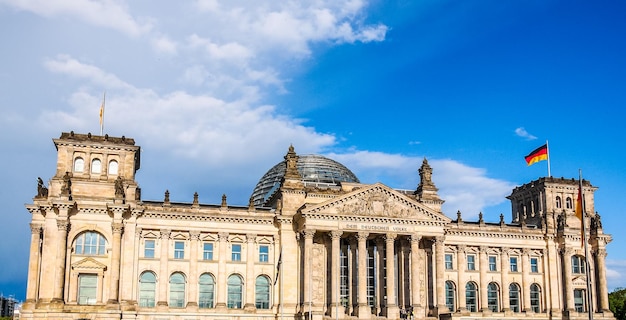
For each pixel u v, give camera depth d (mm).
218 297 139000
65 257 130000
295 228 144500
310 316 129250
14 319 190375
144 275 136875
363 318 134250
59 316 125875
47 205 131625
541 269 165125
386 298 139375
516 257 164000
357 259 144875
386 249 140250
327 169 173875
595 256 166000
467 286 159125
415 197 156750
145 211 137500
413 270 141250
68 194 131750
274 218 144625
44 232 130875
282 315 137000
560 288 163625
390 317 135750
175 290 138375
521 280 162625
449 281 157125
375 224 140500
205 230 141125
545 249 165750
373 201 141500
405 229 142125
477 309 158125
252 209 144500
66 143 137125
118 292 131625
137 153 147500
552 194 170750
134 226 136500
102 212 134750
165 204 139375
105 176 138500
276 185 172125
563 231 164250
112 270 131625
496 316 157500
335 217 138000
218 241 141875
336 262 136375
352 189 151375
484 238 161375
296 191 146500
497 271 161375
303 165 174250
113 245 132750
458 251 158500
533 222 173250
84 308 127625
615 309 195625
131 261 134625
